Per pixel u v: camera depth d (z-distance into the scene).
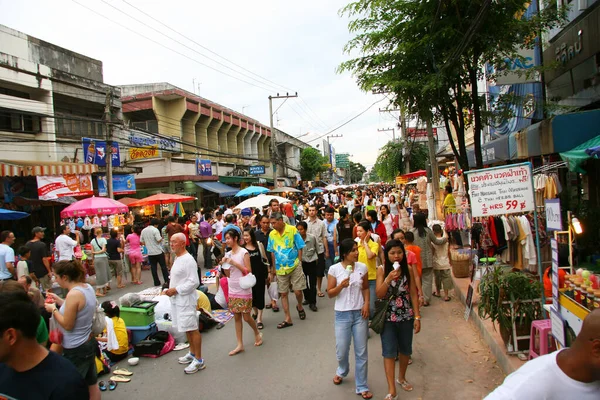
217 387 5.05
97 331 4.23
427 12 8.70
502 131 14.22
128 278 13.63
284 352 6.02
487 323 6.05
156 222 12.74
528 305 4.81
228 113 34.41
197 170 27.02
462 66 9.18
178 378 5.40
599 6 7.89
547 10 8.86
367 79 9.62
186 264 5.55
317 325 7.16
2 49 16.33
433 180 14.97
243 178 34.72
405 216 16.50
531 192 5.91
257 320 7.31
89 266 13.27
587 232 7.76
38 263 9.92
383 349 4.44
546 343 4.31
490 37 8.36
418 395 4.50
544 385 1.81
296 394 4.71
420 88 9.07
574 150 6.52
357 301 4.65
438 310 7.59
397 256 4.43
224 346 6.48
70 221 15.80
